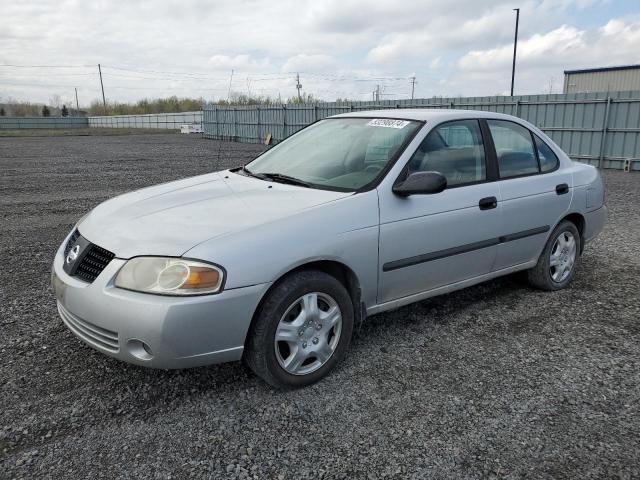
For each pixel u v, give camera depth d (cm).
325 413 282
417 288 362
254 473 236
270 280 280
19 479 230
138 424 270
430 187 324
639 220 808
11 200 991
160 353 262
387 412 284
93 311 274
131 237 286
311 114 2761
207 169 1575
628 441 260
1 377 311
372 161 359
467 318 410
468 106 1948
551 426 272
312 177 367
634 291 473
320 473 237
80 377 314
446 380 317
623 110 1556
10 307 423
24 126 6856
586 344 367
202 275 264
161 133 5091
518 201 414
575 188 468
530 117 1783
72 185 1206
